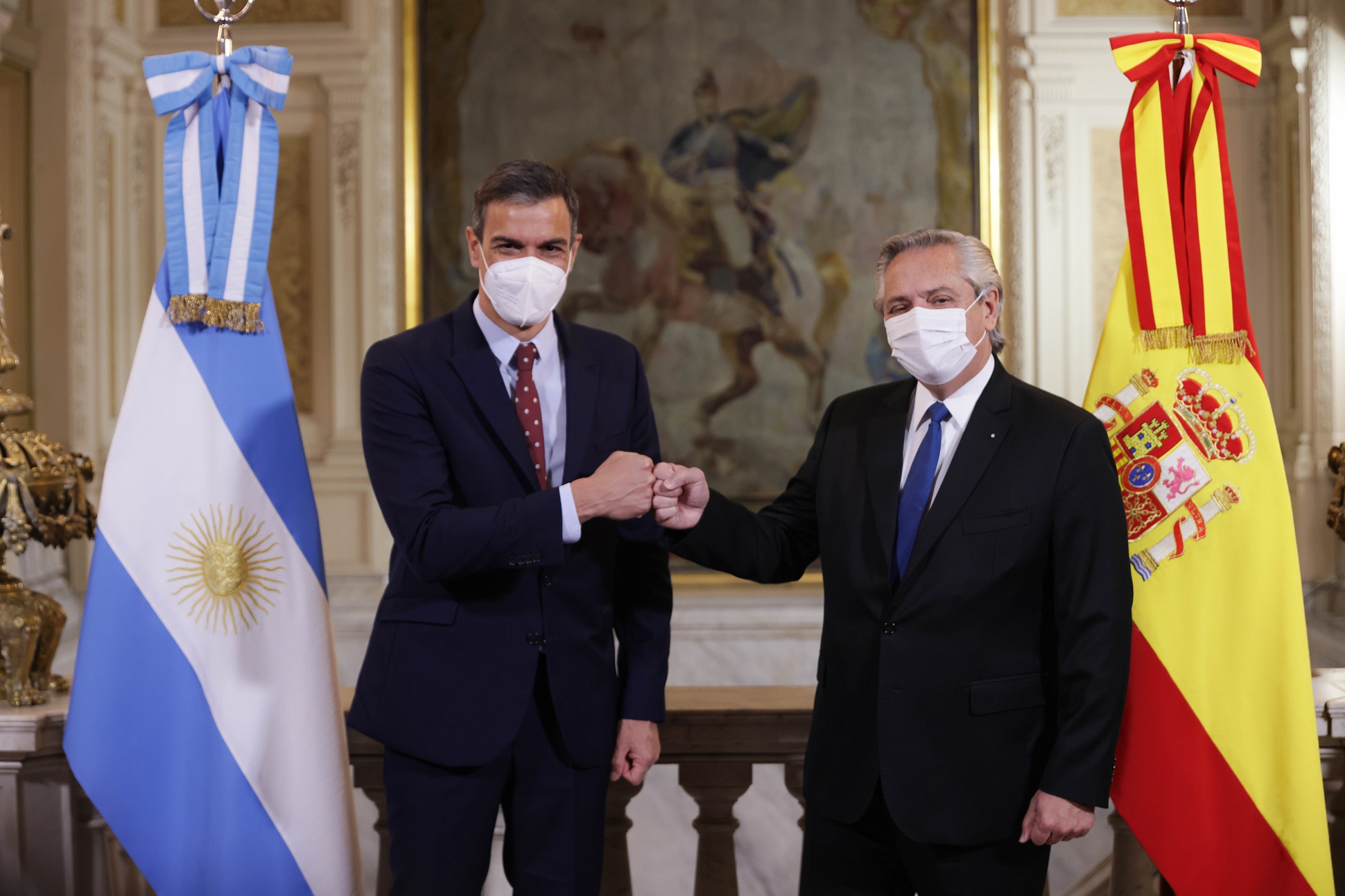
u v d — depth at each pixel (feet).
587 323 21.89
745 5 21.75
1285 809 6.67
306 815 6.79
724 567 6.76
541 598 6.11
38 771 7.35
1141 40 7.25
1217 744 6.78
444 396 6.17
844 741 6.21
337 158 21.40
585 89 21.75
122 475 6.82
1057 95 21.20
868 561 6.28
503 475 6.13
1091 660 5.75
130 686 6.73
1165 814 6.77
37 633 7.55
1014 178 21.39
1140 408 7.18
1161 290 7.16
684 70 21.75
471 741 5.91
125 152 21.47
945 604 5.98
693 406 21.95
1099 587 5.85
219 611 6.81
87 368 20.12
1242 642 6.82
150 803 6.72
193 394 6.89
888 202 21.80
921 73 21.74
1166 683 6.85
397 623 6.14
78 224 19.90
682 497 6.31
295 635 6.88
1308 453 19.97
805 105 21.75
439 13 21.74
